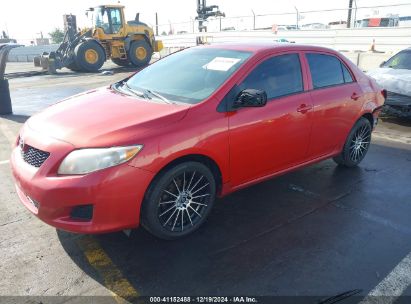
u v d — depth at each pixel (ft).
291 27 73.82
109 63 80.69
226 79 11.76
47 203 9.34
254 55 12.59
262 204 13.51
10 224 11.87
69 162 9.32
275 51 13.12
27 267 9.83
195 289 9.18
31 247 10.69
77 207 9.39
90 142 9.46
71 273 9.64
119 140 9.50
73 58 60.08
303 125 13.53
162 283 9.36
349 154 16.56
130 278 9.51
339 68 15.47
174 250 10.68
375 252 10.78
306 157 14.37
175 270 9.84
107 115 10.71
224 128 11.10
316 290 9.22
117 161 9.34
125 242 11.00
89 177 9.16
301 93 13.51
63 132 10.05
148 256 10.39
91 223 9.46
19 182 10.13
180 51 15.33
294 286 9.34
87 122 10.36
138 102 11.66
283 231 11.76
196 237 11.34
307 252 10.71
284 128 12.85
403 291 9.25
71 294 8.93
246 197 14.03
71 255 10.37
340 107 14.99
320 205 13.53
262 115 12.06
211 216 12.59
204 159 11.19
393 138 22.27
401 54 28.68
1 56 26.73
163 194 10.46
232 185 12.07
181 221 11.09
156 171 9.86
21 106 31.73
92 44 59.67
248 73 12.12
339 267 10.08
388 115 27.09
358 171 16.84
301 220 12.46
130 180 9.49
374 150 19.93
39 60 60.85
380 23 67.26
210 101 11.12
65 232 11.44
